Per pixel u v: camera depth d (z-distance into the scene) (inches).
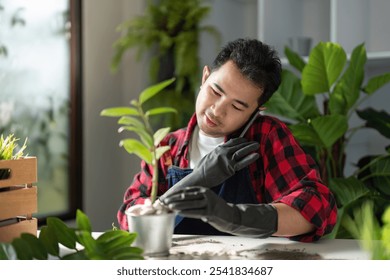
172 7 149.2
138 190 71.7
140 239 48.9
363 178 109.6
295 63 116.6
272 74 63.6
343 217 99.1
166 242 49.7
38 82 138.1
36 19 137.2
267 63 63.0
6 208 53.7
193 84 148.8
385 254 35.6
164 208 50.0
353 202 101.6
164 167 71.9
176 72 148.1
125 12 162.6
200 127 67.6
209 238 58.9
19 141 132.3
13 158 56.6
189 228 70.6
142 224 48.5
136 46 156.6
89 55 152.8
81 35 149.3
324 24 147.9
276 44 141.0
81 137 150.2
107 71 158.4
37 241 43.6
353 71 110.2
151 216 48.5
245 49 62.6
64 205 147.1
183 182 61.4
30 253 42.5
